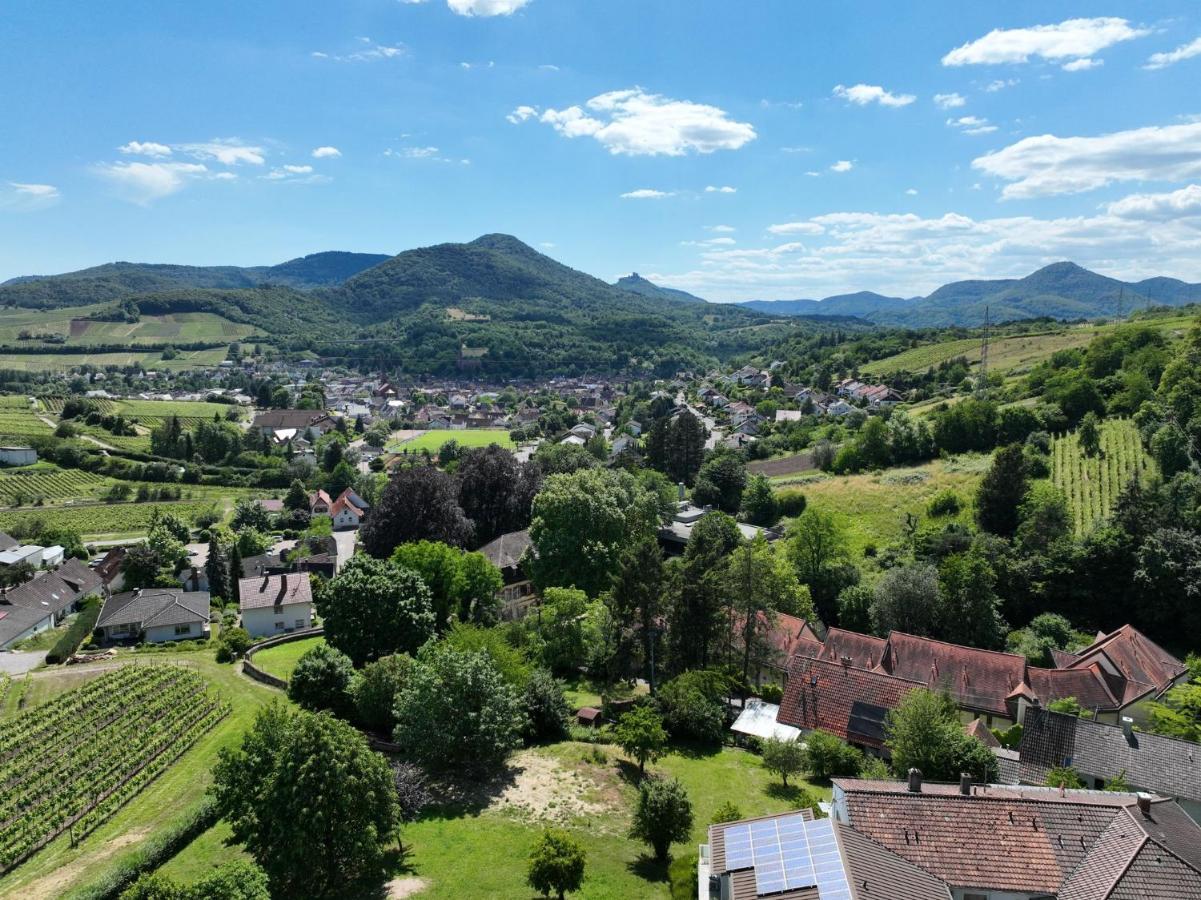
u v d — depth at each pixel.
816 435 153.62
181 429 194.62
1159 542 74.94
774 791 43.03
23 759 49.78
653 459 141.38
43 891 34.50
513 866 34.81
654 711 50.97
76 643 75.25
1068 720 44.62
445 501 81.94
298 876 31.08
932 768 39.81
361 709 47.66
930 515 99.56
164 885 25.39
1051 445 106.12
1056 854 27.56
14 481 160.25
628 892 32.97
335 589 56.88
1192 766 40.88
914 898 24.48
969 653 59.16
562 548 74.62
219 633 78.12
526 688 50.03
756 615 61.03
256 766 33.09
